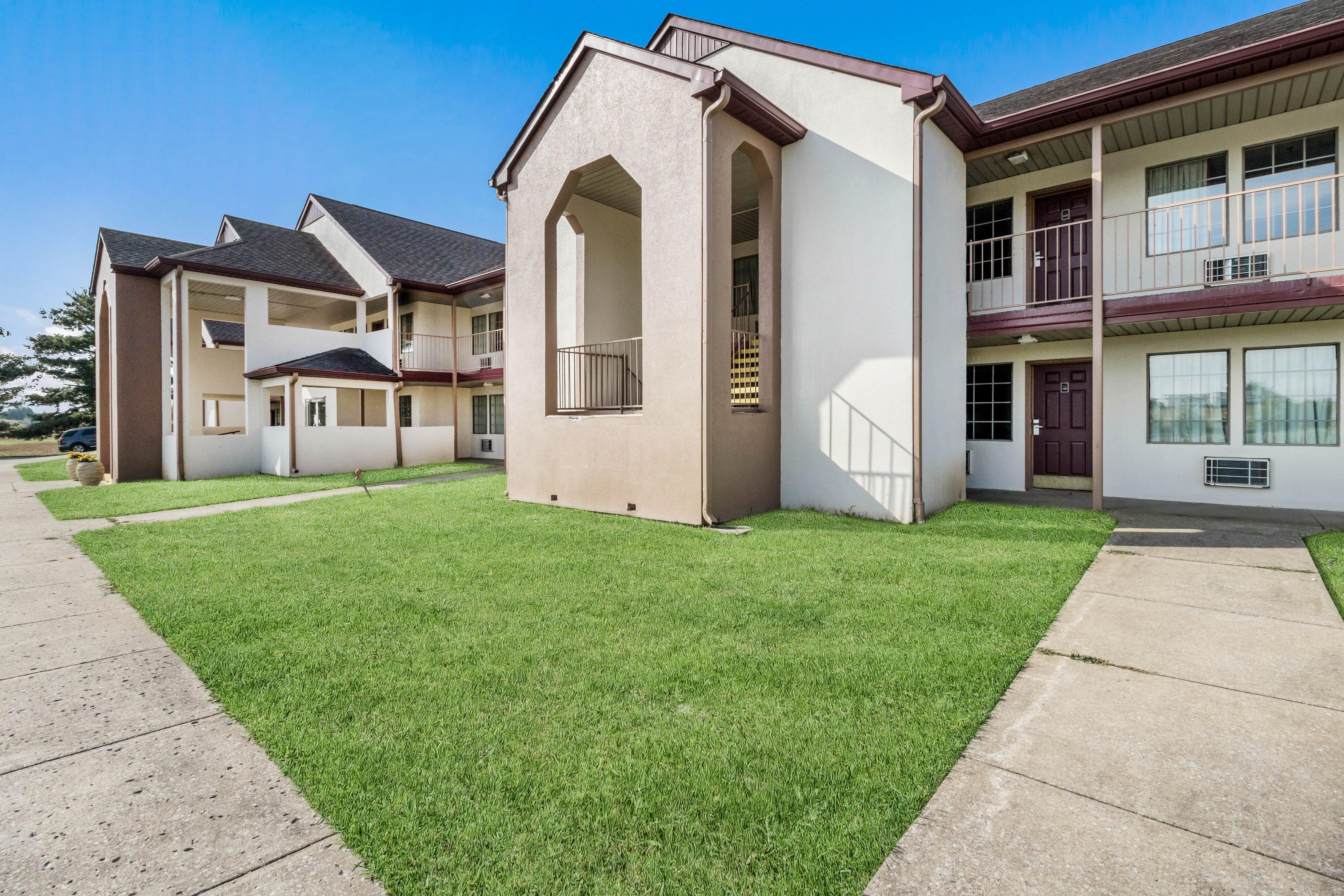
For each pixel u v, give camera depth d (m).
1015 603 4.11
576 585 4.77
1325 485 7.23
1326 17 6.28
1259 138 7.29
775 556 5.53
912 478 7.04
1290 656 3.22
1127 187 8.16
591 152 8.13
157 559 5.85
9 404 35.88
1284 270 7.16
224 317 19.39
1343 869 1.72
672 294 7.21
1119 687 2.92
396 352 15.95
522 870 1.77
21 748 2.53
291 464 14.05
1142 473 8.41
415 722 2.67
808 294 7.88
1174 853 1.80
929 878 1.72
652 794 2.12
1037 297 8.91
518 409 9.27
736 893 1.67
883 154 7.20
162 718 2.79
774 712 2.70
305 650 3.53
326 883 1.74
